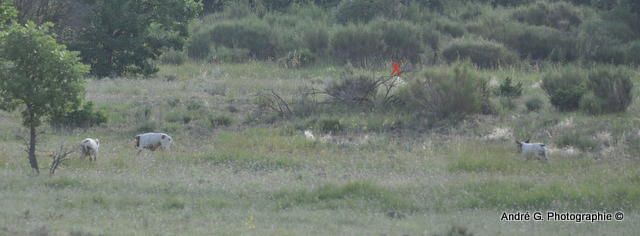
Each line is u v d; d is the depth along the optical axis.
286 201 51.38
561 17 163.75
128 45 122.81
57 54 58.16
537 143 72.44
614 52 146.75
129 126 87.00
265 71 130.00
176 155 68.94
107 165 63.09
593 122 83.81
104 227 42.44
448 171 63.62
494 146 75.25
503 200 52.66
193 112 91.56
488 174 61.75
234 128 86.88
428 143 77.00
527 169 64.06
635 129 80.44
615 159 71.00
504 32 153.62
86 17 125.12
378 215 48.44
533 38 151.12
